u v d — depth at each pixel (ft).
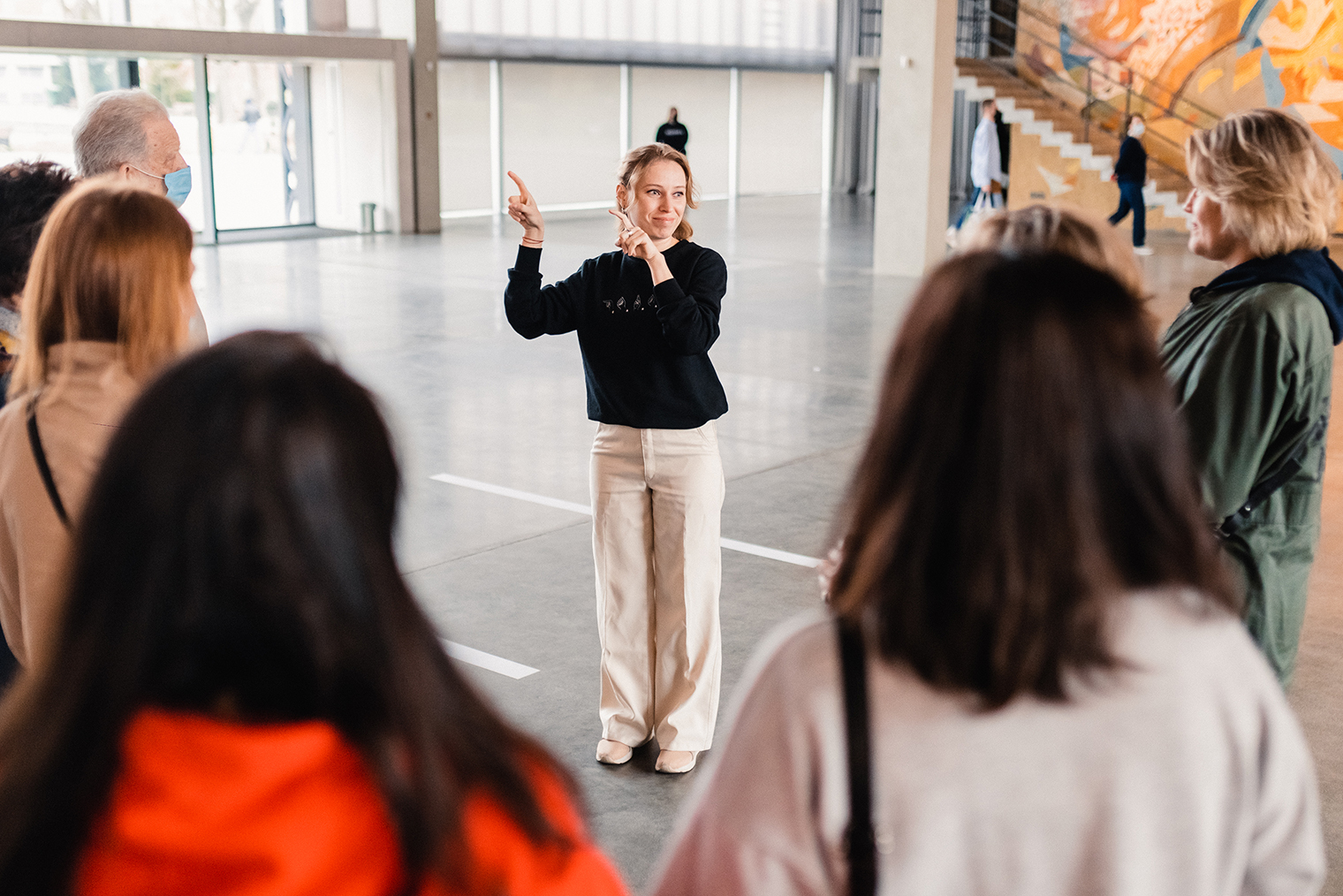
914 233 46.19
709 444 10.78
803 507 19.43
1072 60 63.98
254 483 2.66
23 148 51.98
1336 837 10.12
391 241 58.13
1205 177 7.73
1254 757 3.43
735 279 45.16
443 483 20.44
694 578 10.91
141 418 2.78
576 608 15.29
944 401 3.31
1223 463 7.45
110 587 2.72
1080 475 3.22
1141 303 3.57
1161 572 3.33
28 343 5.76
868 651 3.32
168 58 56.18
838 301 40.01
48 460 5.50
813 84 91.25
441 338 33.22
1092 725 3.25
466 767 2.84
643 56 77.56
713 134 85.51
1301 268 7.51
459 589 15.84
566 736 11.93
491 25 68.85
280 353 2.86
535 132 74.38
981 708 3.20
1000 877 3.30
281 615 2.67
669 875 3.62
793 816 3.34
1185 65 60.70
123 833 2.66
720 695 12.92
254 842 2.63
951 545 3.25
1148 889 3.32
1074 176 61.82
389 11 61.72
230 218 60.49
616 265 10.51
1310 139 7.59
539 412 25.32
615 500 10.89
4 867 2.70
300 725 2.69
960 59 65.98
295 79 62.85
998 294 3.34
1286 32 57.52
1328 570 16.60
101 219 5.64
